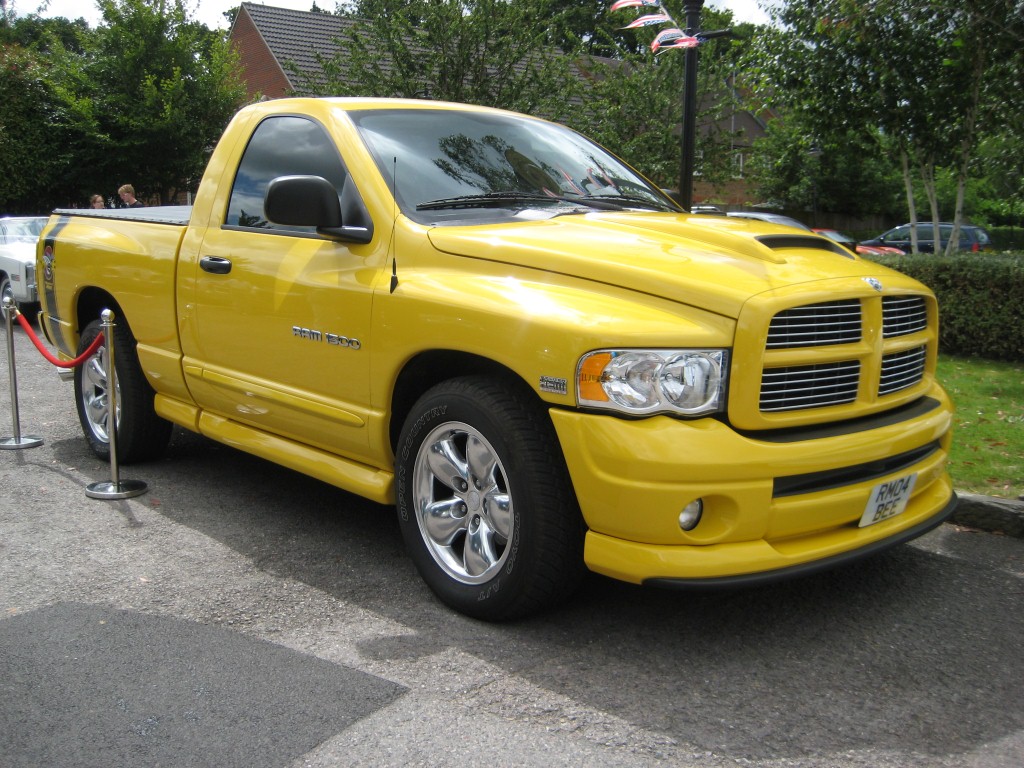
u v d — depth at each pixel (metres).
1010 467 5.59
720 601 3.82
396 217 3.88
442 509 3.73
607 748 2.78
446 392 3.58
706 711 3.00
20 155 20.50
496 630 3.54
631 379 3.06
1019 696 3.13
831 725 2.93
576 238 3.58
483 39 14.41
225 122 21.83
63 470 5.63
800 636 3.54
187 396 5.08
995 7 9.88
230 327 4.55
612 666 3.27
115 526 4.65
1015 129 10.48
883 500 3.47
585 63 18.67
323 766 2.66
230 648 3.37
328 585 3.95
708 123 18.53
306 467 4.33
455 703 3.01
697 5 8.38
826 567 3.29
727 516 3.12
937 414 3.79
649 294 3.23
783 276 3.28
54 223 6.15
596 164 4.92
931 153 11.54
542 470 3.30
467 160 4.34
